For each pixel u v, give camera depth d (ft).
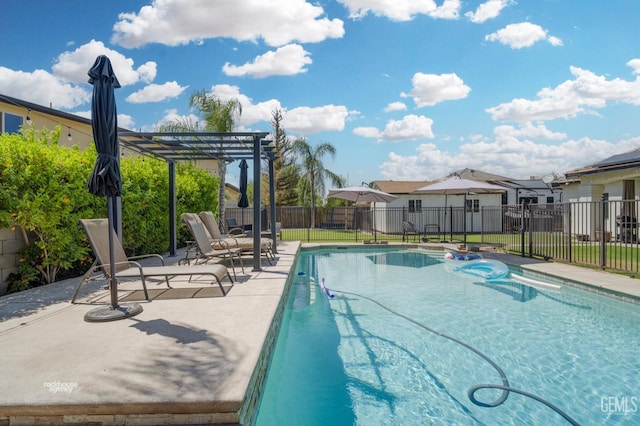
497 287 26.35
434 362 13.78
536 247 41.52
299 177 102.58
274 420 10.01
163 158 31.24
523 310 20.42
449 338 16.22
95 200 22.04
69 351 9.82
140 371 8.61
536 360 13.91
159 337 10.89
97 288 18.24
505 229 69.92
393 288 26.30
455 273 32.27
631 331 16.90
